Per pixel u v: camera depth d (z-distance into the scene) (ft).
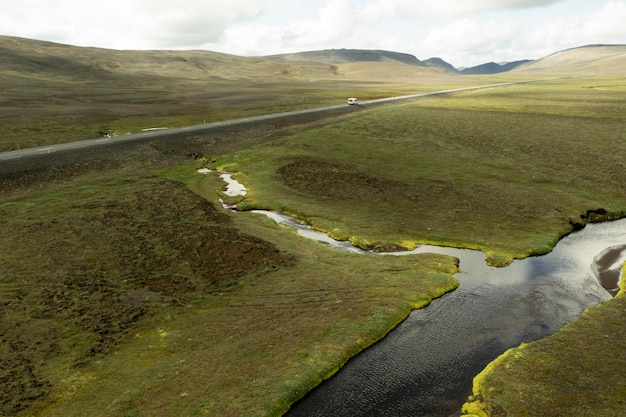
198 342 82.74
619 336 82.12
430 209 156.35
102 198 164.76
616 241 131.95
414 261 117.19
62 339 83.46
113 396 68.90
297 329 86.84
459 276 111.24
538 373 73.00
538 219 145.48
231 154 237.86
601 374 71.87
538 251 123.65
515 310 95.71
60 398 68.80
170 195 169.58
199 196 170.09
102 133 282.97
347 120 330.75
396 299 97.86
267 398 68.64
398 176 195.42
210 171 211.82
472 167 208.13
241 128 300.61
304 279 107.14
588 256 122.11
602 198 164.35
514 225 141.38
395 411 67.87
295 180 191.42
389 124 313.12
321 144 257.96
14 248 121.70
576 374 72.18
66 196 166.40
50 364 76.64
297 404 69.56
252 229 139.03
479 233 136.05
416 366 78.13
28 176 187.93
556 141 251.39
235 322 89.40
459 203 161.38
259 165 216.13
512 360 76.79
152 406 66.69
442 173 198.70
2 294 98.43
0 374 73.92
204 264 114.52
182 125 316.60
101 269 110.93
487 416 65.00
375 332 86.28
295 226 146.41
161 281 105.81
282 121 327.88
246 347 81.15
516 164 211.41
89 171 200.64
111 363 76.95
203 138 268.41
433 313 94.63
